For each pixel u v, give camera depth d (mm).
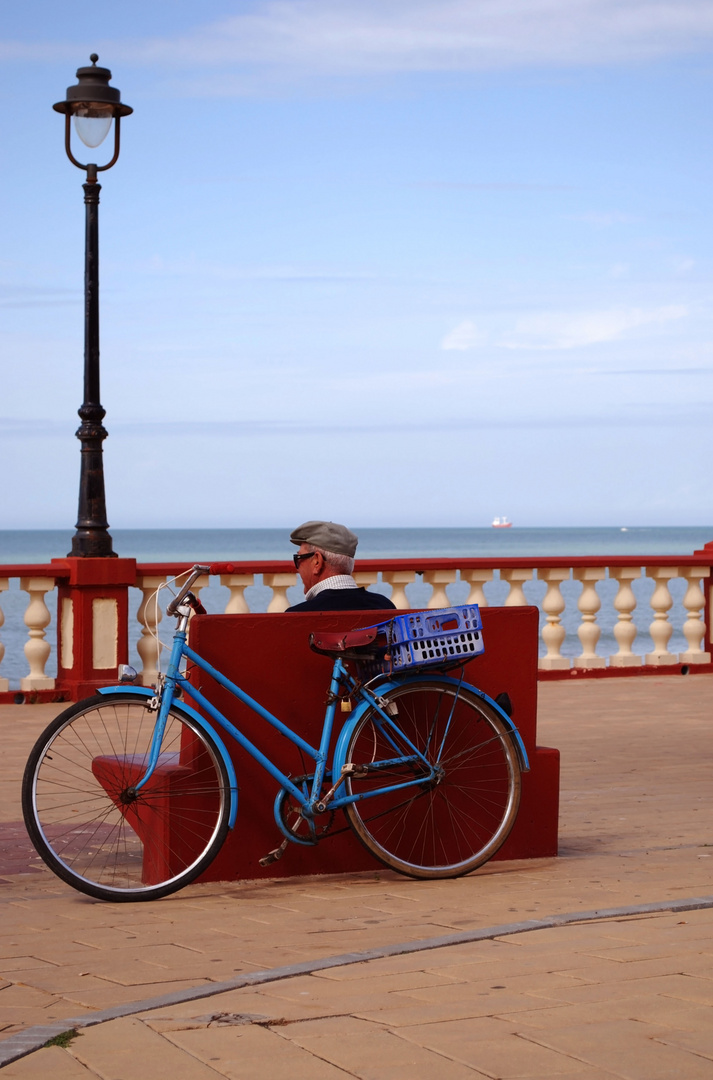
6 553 195750
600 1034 2713
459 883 4613
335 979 3203
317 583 5164
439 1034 2738
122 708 4789
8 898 4500
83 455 9695
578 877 4660
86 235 9773
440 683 4809
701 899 4062
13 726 8594
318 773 4609
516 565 11172
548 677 11391
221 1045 2695
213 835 4531
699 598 11844
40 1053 2668
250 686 4691
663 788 6770
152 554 164000
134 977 3328
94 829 5570
